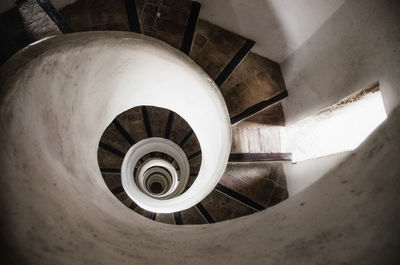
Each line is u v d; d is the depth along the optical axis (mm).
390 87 1685
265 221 1451
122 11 3240
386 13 1750
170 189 4949
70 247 916
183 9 3336
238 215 3879
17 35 2412
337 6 2324
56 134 1421
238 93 3752
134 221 1585
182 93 3301
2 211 766
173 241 1409
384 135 1262
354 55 2186
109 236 1173
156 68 2748
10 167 886
